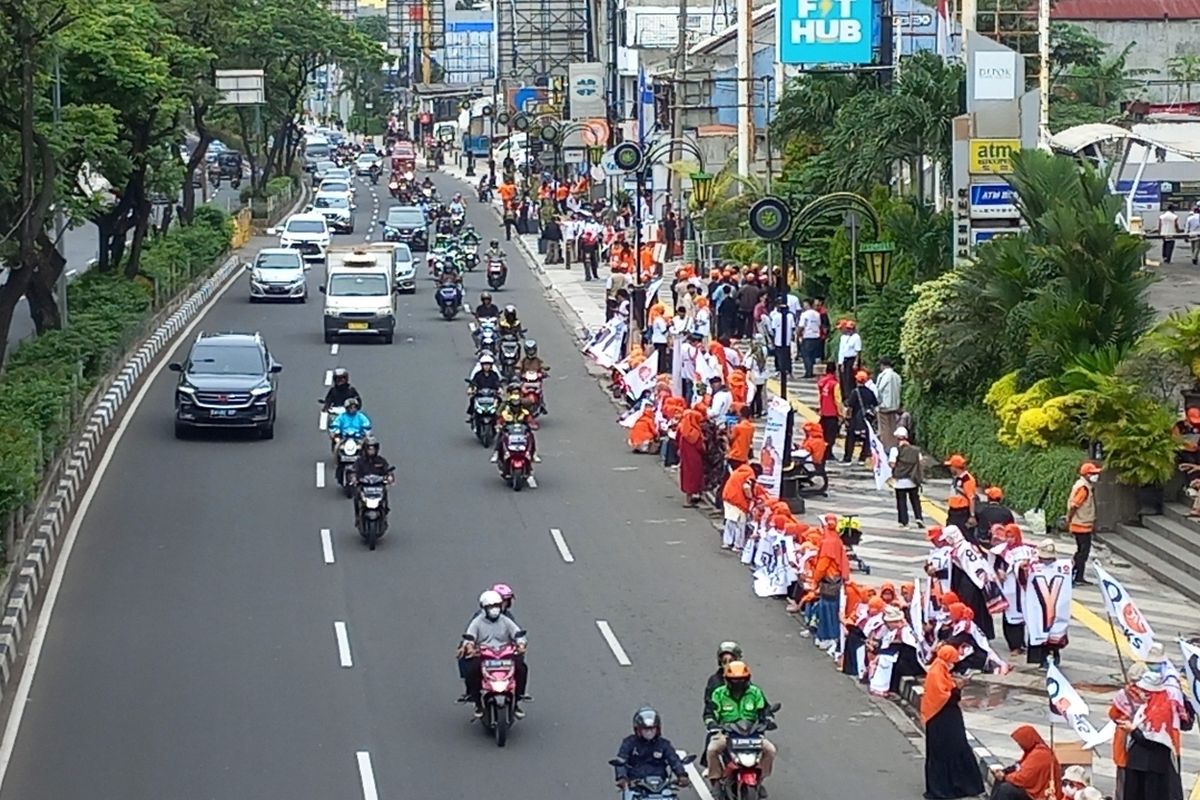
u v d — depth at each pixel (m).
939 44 95.81
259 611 44.75
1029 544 44.03
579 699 38.56
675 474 61.44
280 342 88.62
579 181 156.88
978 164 72.06
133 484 58.19
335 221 148.00
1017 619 41.72
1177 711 30.88
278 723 36.78
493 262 110.75
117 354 75.38
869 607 39.91
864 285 75.94
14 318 97.12
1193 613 44.34
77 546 50.59
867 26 88.00
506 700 35.38
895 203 79.75
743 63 100.31
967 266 62.91
